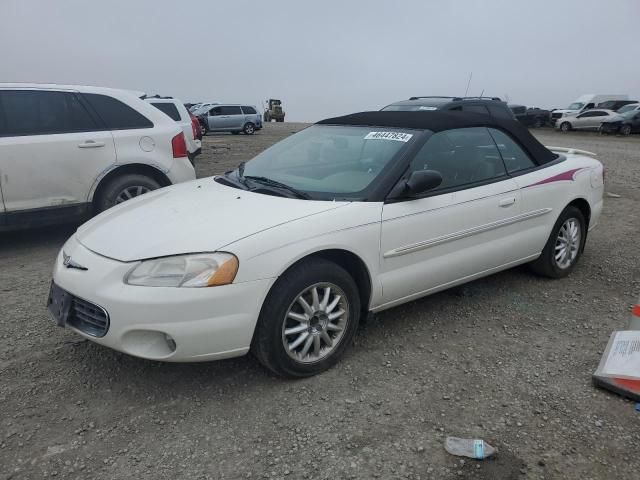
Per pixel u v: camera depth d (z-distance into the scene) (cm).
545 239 466
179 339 288
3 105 566
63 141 586
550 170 465
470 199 397
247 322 299
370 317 366
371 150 393
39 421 289
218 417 293
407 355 359
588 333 394
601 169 526
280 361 314
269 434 280
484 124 435
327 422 289
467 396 313
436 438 276
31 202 579
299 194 358
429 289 390
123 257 303
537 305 441
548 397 312
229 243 298
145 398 310
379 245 348
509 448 269
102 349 363
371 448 269
